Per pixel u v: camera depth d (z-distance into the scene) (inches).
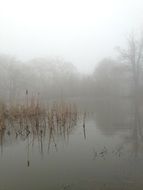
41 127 615.8
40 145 466.0
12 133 564.4
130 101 1421.0
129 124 647.8
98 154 394.6
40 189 272.1
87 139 500.4
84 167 336.8
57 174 315.0
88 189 264.8
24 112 676.7
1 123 564.7
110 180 286.8
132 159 361.7
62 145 461.7
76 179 295.6
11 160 381.1
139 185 270.2
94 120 730.2
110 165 339.3
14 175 317.4
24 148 448.5
